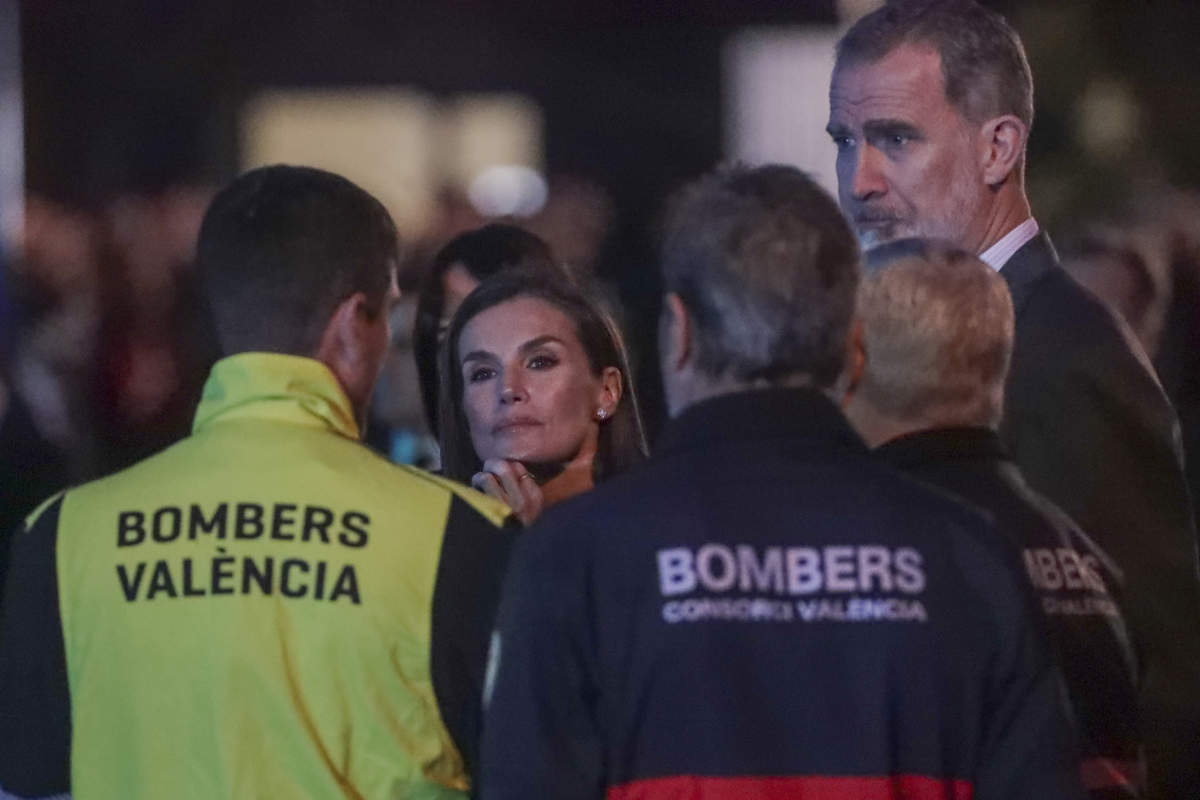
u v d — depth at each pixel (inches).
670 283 315.3
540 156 1369.3
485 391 448.8
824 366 313.4
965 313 346.0
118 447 981.2
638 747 303.4
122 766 323.9
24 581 333.4
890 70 433.7
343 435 336.8
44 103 1174.3
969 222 434.9
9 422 786.8
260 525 326.0
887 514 309.9
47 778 336.5
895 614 305.3
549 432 445.1
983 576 311.9
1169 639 393.7
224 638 320.8
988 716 312.7
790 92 1302.9
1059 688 314.8
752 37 1300.4
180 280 1016.9
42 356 938.7
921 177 434.3
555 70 1353.3
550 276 454.3
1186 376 762.8
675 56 1341.0
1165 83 1267.2
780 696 302.5
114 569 326.6
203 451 332.8
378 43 1261.1
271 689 319.9
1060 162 1247.5
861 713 302.8
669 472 310.7
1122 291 701.3
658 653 301.7
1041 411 403.5
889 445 349.1
